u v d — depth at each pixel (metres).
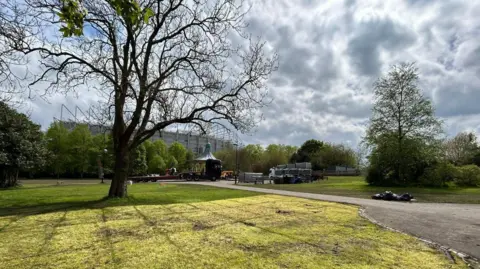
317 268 4.46
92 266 4.51
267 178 43.84
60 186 29.33
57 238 6.26
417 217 9.69
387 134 29.19
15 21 9.42
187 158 80.00
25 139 28.58
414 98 28.84
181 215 9.40
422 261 4.96
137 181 45.09
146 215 9.37
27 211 10.26
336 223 8.22
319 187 27.55
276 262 4.73
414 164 28.22
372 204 13.37
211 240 6.11
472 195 19.53
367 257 5.08
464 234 7.18
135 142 14.48
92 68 13.02
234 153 71.62
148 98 14.19
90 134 57.22
